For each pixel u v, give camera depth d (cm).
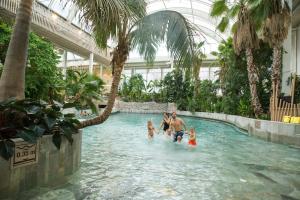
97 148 755
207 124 1838
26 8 416
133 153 697
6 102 354
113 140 927
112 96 579
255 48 1473
